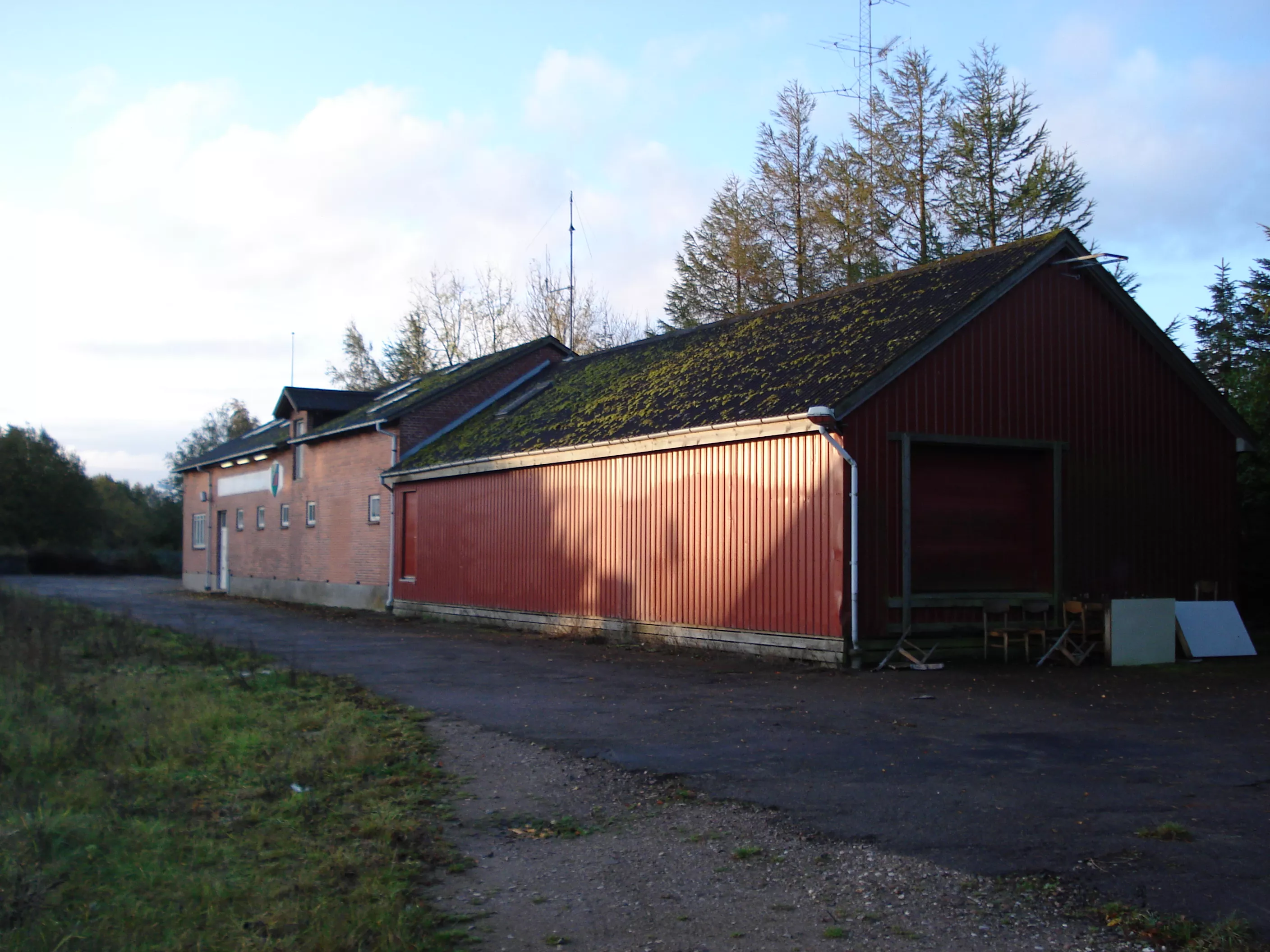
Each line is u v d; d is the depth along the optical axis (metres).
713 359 20.25
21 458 59.22
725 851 6.36
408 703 11.77
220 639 19.12
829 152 34.09
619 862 6.20
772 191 34.84
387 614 27.45
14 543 58.31
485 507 23.39
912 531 14.84
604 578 19.14
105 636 16.34
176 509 70.31
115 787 7.32
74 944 4.67
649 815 7.18
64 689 10.72
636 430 18.20
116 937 4.76
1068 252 16.23
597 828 6.91
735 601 16.00
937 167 32.66
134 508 72.62
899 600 14.44
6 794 6.79
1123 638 14.76
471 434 26.02
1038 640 15.49
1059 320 16.20
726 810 7.23
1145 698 11.75
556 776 8.28
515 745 9.41
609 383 23.23
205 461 42.69
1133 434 16.80
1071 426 16.16
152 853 5.95
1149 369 17.06
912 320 15.91
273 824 6.67
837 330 17.64
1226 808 7.04
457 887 5.79
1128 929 5.01
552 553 20.77
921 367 14.84
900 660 14.36
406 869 5.97
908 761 8.59
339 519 31.14
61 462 60.69
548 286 52.94
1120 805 7.15
